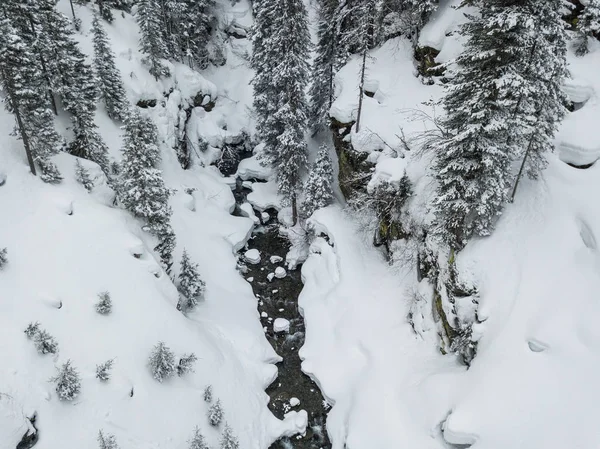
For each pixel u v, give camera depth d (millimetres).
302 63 27562
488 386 15586
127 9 41281
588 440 12812
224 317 24578
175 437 17062
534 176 19297
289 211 33156
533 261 17453
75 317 18656
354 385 20625
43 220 21422
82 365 17344
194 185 34156
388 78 30031
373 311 23297
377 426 18047
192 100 40000
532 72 15859
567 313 15656
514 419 14398
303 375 22875
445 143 17734
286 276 29125
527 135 17438
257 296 27703
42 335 16859
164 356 18297
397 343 21344
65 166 25250
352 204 27422
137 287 21016
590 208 18062
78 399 16312
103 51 30312
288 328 25422
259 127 35344
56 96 28109
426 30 29141
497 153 16469
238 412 19609
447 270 19688
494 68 15953
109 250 21688
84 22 36531
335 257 26547
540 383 14617
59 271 19844
